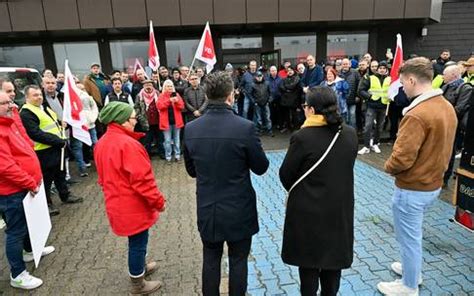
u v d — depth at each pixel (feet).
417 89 7.60
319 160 6.91
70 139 20.49
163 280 10.26
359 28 36.63
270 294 9.40
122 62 35.22
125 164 8.46
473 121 9.37
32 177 10.04
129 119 8.77
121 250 12.28
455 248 11.31
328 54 37.04
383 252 11.23
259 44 36.35
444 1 36.47
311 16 32.01
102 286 10.18
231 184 7.50
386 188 16.93
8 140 9.69
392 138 26.53
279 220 13.88
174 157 24.54
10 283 10.54
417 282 8.62
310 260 7.21
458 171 9.93
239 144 7.30
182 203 16.19
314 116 7.08
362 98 23.48
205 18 31.24
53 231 13.93
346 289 9.43
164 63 35.50
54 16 29.91
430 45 37.45
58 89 24.16
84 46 34.55
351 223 7.34
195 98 23.24
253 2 31.40
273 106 32.12
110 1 30.14
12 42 33.53
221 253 8.09
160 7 30.66
